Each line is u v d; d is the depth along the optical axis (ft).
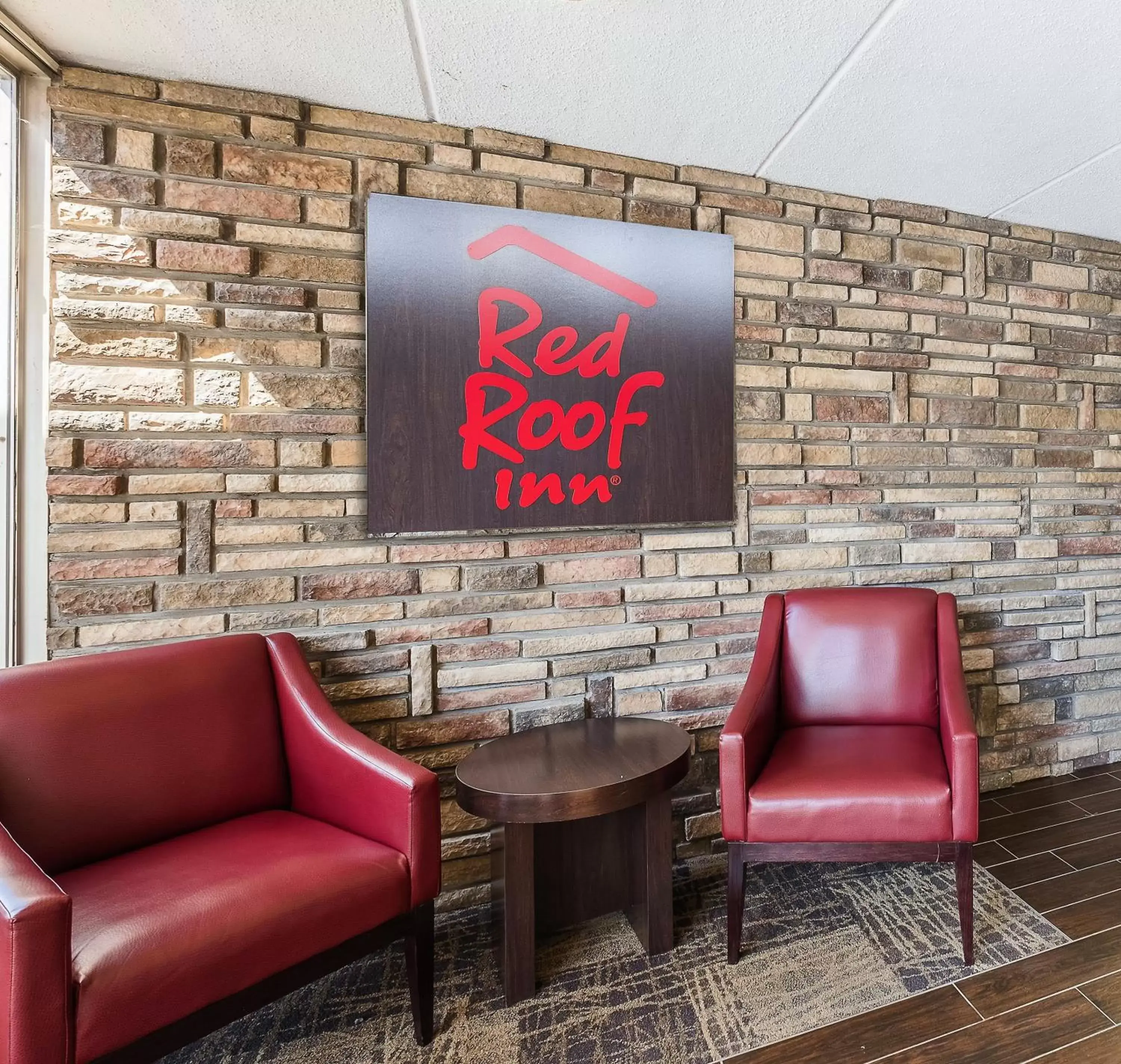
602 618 6.64
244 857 4.11
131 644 5.31
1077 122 6.07
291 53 5.04
